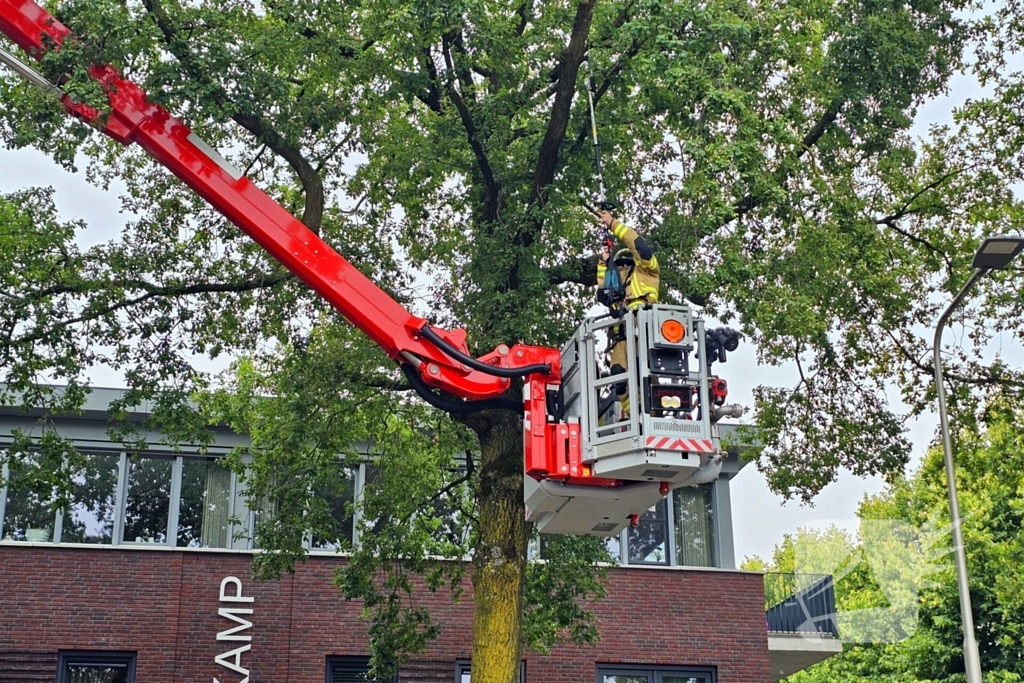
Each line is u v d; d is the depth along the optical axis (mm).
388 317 11500
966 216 16875
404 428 16922
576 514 11625
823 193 14727
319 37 14352
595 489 11117
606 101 15305
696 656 23297
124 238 15508
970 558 33438
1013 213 16609
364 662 22094
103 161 16109
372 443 20297
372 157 16312
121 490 22594
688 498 24750
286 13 14227
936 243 16969
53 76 11844
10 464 14844
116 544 22125
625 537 24266
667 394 10391
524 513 13617
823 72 15000
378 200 16391
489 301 14094
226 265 16047
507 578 13328
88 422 22594
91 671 21453
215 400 17234
